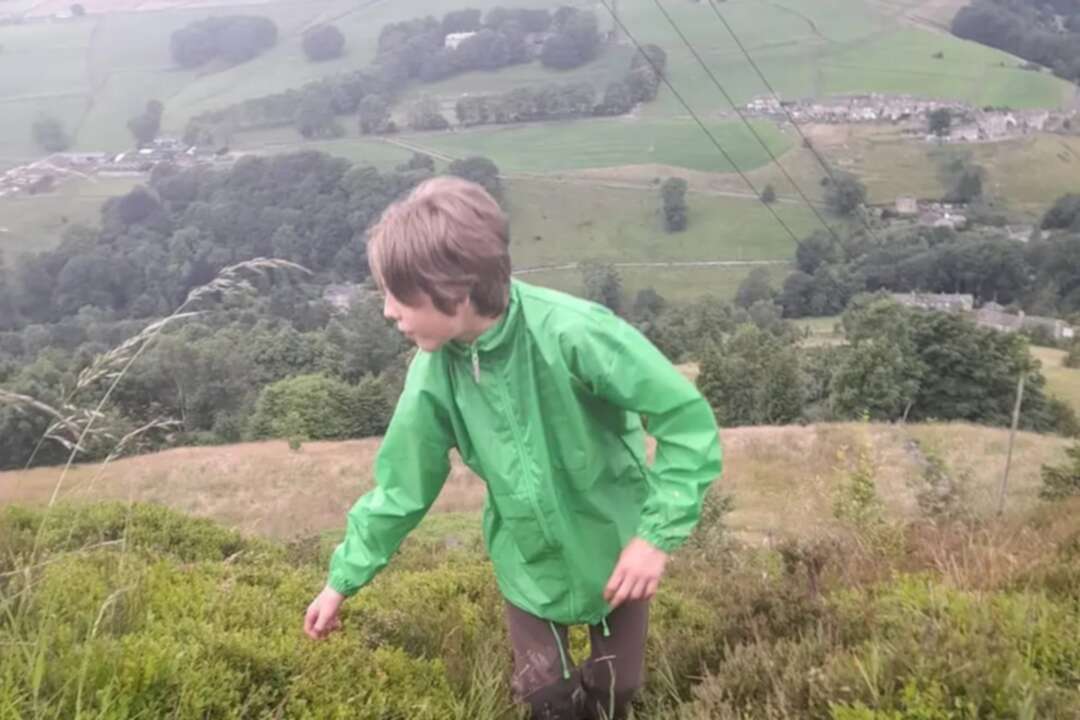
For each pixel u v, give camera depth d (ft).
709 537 27.58
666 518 7.04
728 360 150.71
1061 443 78.69
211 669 7.97
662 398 7.02
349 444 118.73
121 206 384.88
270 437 167.02
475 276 6.65
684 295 323.98
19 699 6.69
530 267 359.87
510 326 7.17
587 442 7.41
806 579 12.92
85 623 8.62
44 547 12.22
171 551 17.46
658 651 10.84
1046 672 8.14
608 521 7.73
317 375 181.98
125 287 330.54
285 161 418.51
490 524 8.33
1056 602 10.34
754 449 83.76
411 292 6.70
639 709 9.53
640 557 7.09
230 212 379.76
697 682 10.01
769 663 8.91
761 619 10.64
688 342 262.67
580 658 10.64
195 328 184.55
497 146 486.38
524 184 430.20
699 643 10.51
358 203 381.81
